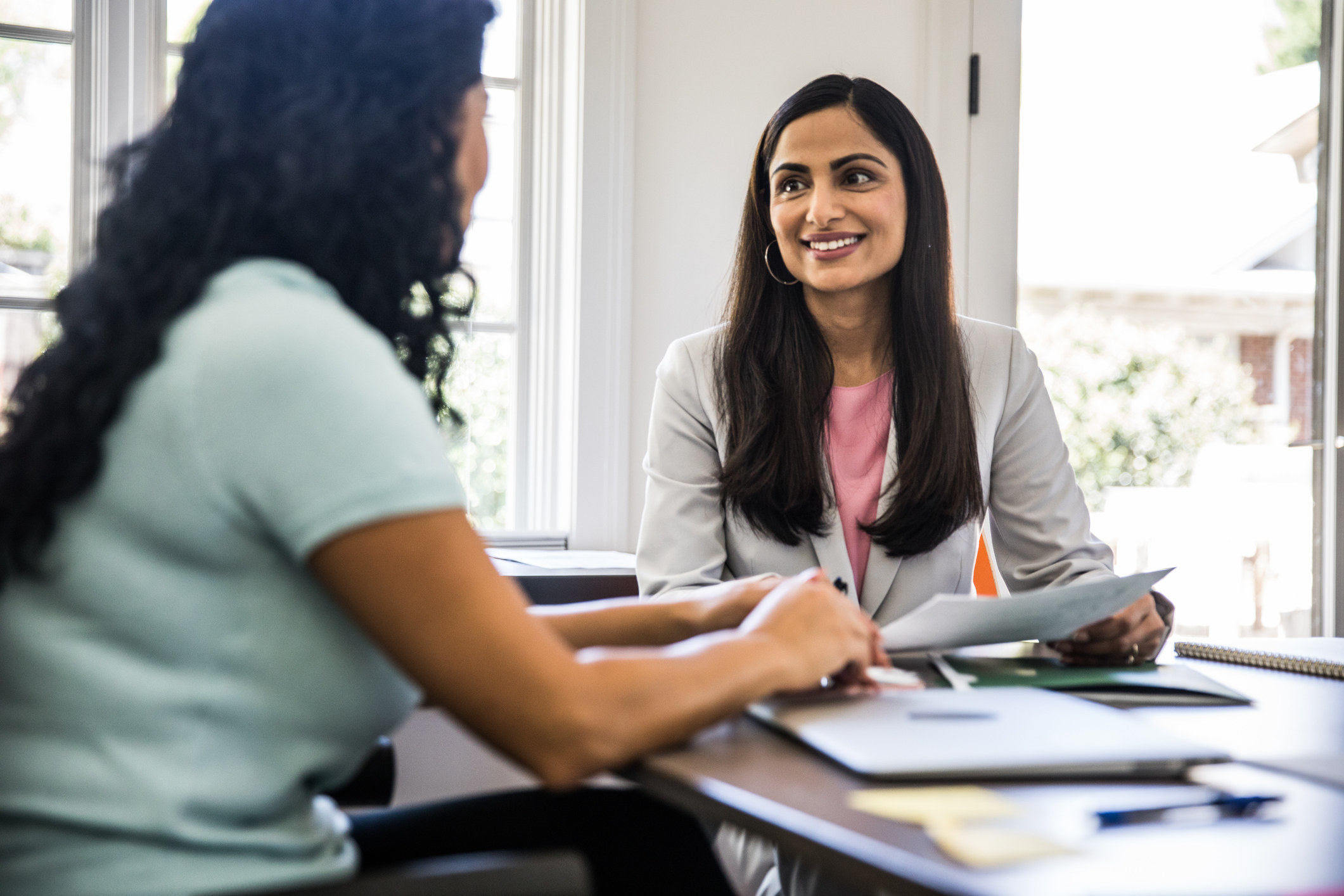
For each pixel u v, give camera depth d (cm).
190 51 80
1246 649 125
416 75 81
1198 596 288
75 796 65
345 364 68
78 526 67
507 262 264
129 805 65
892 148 148
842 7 264
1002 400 157
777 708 84
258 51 79
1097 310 282
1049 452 157
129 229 75
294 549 66
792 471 147
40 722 66
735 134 258
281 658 68
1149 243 284
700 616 101
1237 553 290
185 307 70
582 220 247
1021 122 276
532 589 200
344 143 78
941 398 147
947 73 271
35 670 66
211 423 66
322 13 80
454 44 82
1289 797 67
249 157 77
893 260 148
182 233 75
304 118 77
